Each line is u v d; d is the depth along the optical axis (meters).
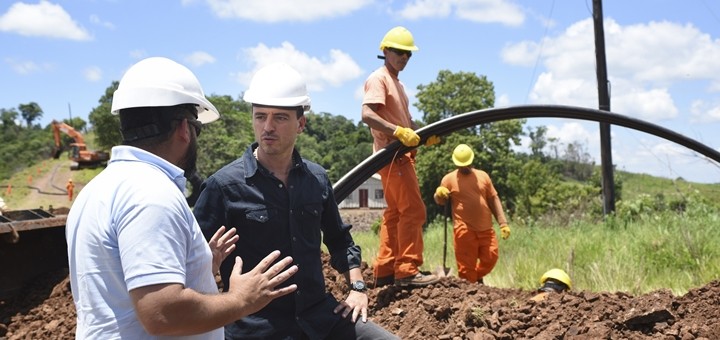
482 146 39.59
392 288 5.74
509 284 8.95
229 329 3.27
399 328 5.09
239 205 3.24
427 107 43.84
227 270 3.27
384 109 5.86
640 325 4.60
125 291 2.12
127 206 2.10
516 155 41.81
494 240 8.24
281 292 2.38
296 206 3.32
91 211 2.16
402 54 5.80
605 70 17.28
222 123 68.69
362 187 48.12
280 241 3.28
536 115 7.58
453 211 8.27
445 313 5.02
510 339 4.61
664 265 8.88
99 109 82.19
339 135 87.62
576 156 56.62
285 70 3.33
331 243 3.67
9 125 141.88
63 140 119.00
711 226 10.05
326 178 3.54
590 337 4.45
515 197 37.12
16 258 6.88
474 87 43.41
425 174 38.53
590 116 7.93
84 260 2.14
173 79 2.33
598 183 42.44
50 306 6.32
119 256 2.11
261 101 3.23
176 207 2.14
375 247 13.66
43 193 72.69
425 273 6.03
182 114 2.33
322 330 3.30
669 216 12.18
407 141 5.64
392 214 5.98
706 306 4.87
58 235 7.35
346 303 3.44
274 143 3.27
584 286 8.26
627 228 12.37
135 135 2.28
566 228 14.25
